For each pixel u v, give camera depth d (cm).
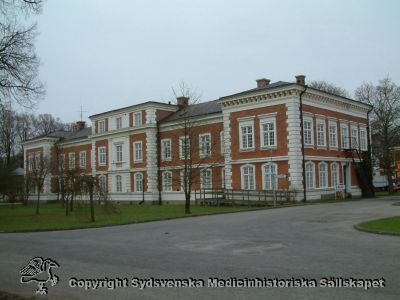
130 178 5959
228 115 4606
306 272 1062
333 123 4684
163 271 1145
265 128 4300
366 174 5059
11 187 5569
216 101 5444
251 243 1582
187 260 1294
